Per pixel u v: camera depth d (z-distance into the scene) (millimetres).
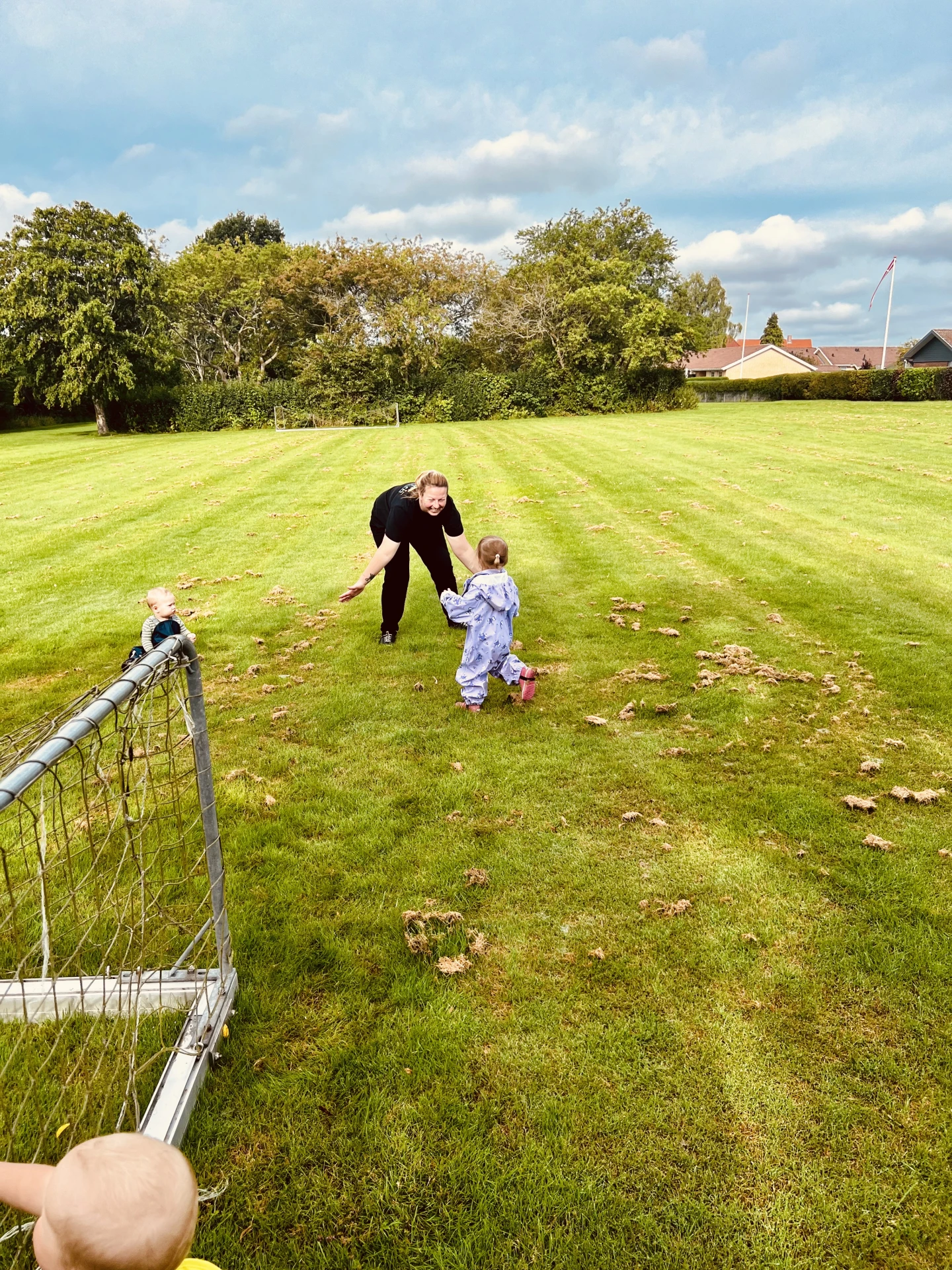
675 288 49125
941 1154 2234
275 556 9742
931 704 5152
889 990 2836
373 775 4473
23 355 29828
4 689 5789
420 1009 2793
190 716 2689
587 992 2863
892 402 32969
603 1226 2059
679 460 16141
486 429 25766
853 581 7852
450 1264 1972
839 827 3846
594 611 7316
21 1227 1910
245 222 61656
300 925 3227
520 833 3869
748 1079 2488
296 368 39125
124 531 11211
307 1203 2131
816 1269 1963
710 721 5039
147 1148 1368
